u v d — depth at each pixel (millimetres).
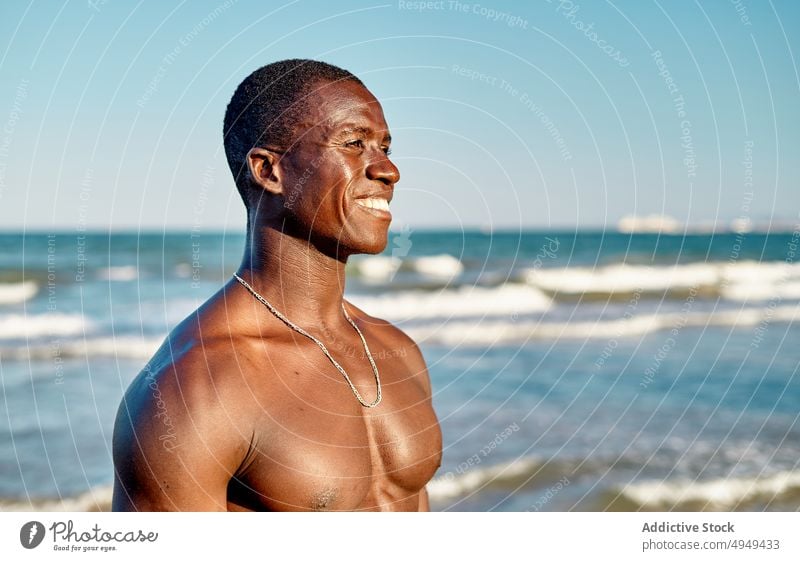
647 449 9258
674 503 7812
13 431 9938
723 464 8766
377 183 2410
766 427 10109
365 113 2400
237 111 2504
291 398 2264
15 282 22531
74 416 10719
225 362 2201
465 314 20547
